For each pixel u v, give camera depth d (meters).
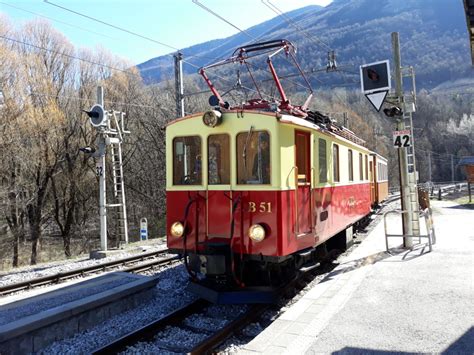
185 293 8.22
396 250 9.98
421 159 84.06
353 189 11.60
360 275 7.68
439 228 13.34
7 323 5.71
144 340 5.82
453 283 6.74
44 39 25.61
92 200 28.97
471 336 4.64
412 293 6.34
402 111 10.45
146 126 31.53
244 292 6.62
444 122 92.06
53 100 24.33
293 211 6.86
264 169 6.62
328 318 5.46
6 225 23.77
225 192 6.88
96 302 6.53
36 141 23.19
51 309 6.04
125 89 31.33
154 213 31.69
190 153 7.30
